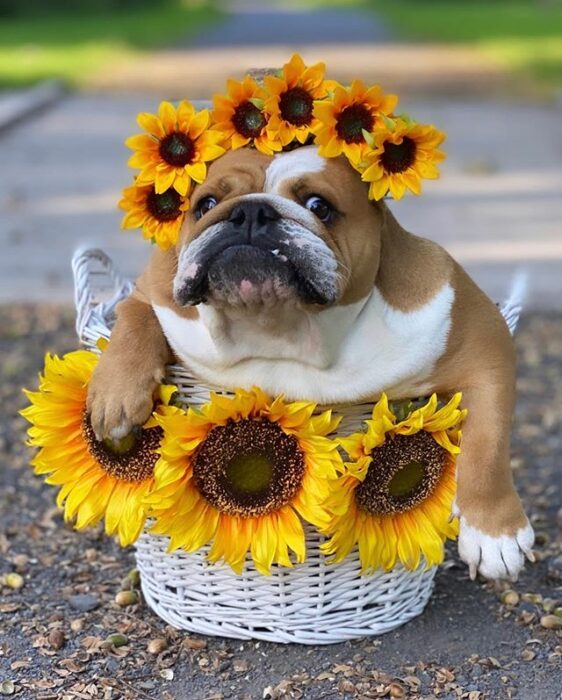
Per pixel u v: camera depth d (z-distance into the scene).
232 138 1.36
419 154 1.34
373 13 18.22
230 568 1.42
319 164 1.33
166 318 1.38
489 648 1.44
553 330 2.69
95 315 1.53
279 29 13.48
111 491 1.44
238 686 1.37
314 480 1.36
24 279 3.11
